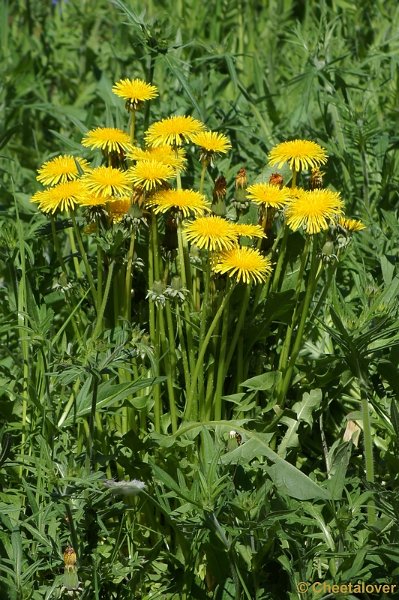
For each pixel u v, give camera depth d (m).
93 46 6.53
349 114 4.64
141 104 3.63
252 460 3.48
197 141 3.43
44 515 3.06
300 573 3.07
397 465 3.38
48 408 3.27
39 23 6.91
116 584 3.29
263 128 5.13
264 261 3.23
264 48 6.35
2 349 4.02
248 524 3.02
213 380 3.55
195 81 5.26
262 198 3.35
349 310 3.39
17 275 3.86
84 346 3.27
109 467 3.49
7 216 4.62
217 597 3.19
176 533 3.26
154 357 3.33
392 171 4.65
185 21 6.21
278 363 3.82
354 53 5.79
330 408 3.95
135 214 3.29
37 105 5.41
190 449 3.39
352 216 4.57
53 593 3.02
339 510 3.04
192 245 3.40
